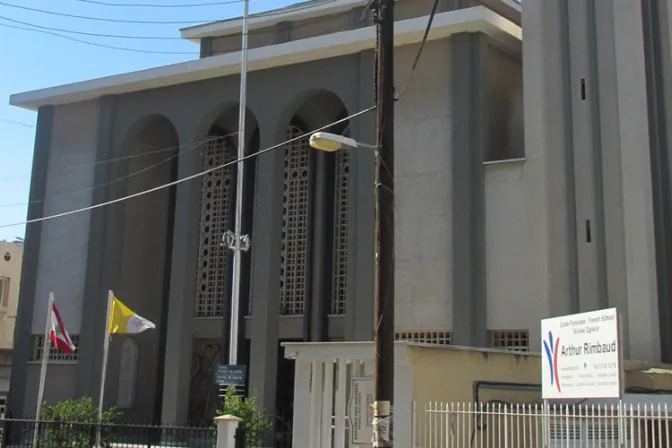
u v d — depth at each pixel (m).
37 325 33.09
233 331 24.88
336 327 29.92
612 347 11.84
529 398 17.84
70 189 33.59
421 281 26.06
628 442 14.60
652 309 22.44
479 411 15.92
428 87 27.17
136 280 33.06
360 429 16.50
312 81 28.95
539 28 25.48
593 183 23.91
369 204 26.77
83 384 31.03
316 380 17.62
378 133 12.45
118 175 32.47
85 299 31.78
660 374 19.92
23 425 23.61
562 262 23.92
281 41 34.66
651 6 24.56
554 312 23.72
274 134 29.39
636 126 23.48
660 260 23.14
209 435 25.34
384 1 12.80
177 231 30.45
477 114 25.98
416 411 15.73
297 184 31.77
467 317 24.73
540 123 25.02
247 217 32.34
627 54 23.97
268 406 27.53
